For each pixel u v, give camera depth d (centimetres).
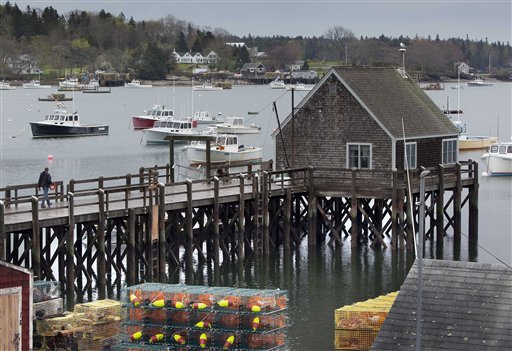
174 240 5116
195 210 5716
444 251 5778
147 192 5434
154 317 3472
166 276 5034
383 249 5753
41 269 4659
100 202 4644
